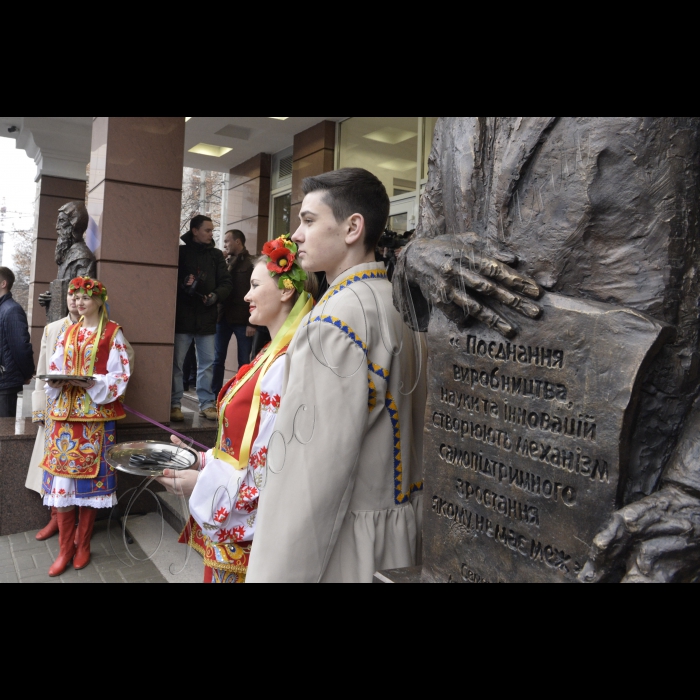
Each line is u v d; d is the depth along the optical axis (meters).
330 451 1.11
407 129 5.54
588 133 0.80
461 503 1.03
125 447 1.82
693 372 0.76
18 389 5.02
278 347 1.58
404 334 1.30
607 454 0.77
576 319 0.81
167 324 4.34
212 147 7.91
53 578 3.14
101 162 4.23
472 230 1.01
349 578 1.16
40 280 7.94
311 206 1.33
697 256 0.77
